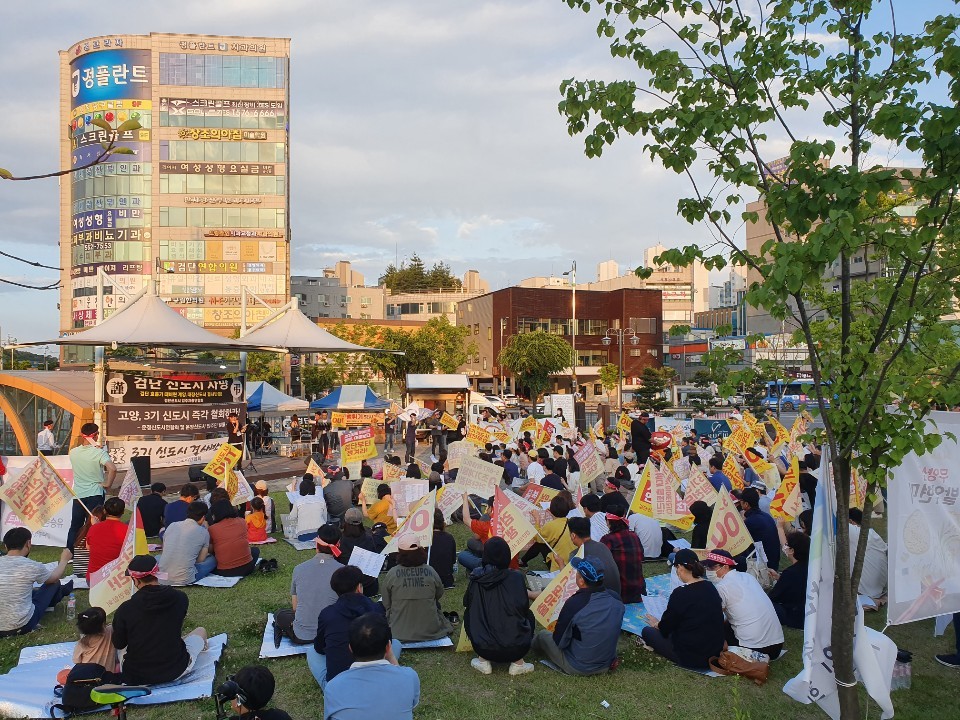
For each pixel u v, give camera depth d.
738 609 7.20
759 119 4.91
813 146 4.40
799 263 4.39
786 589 8.29
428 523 8.89
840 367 4.84
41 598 8.27
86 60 69.88
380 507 11.70
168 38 70.12
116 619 6.34
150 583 6.48
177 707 6.14
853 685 5.08
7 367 58.75
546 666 7.18
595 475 14.49
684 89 5.17
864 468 4.91
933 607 6.33
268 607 8.88
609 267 133.12
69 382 23.33
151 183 69.94
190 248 70.25
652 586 9.79
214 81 70.75
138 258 69.62
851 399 4.79
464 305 92.88
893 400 4.84
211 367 22.84
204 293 70.44
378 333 67.44
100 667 6.11
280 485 21.05
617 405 75.00
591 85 5.29
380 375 65.44
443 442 29.38
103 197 69.62
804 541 8.29
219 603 9.02
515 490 15.08
